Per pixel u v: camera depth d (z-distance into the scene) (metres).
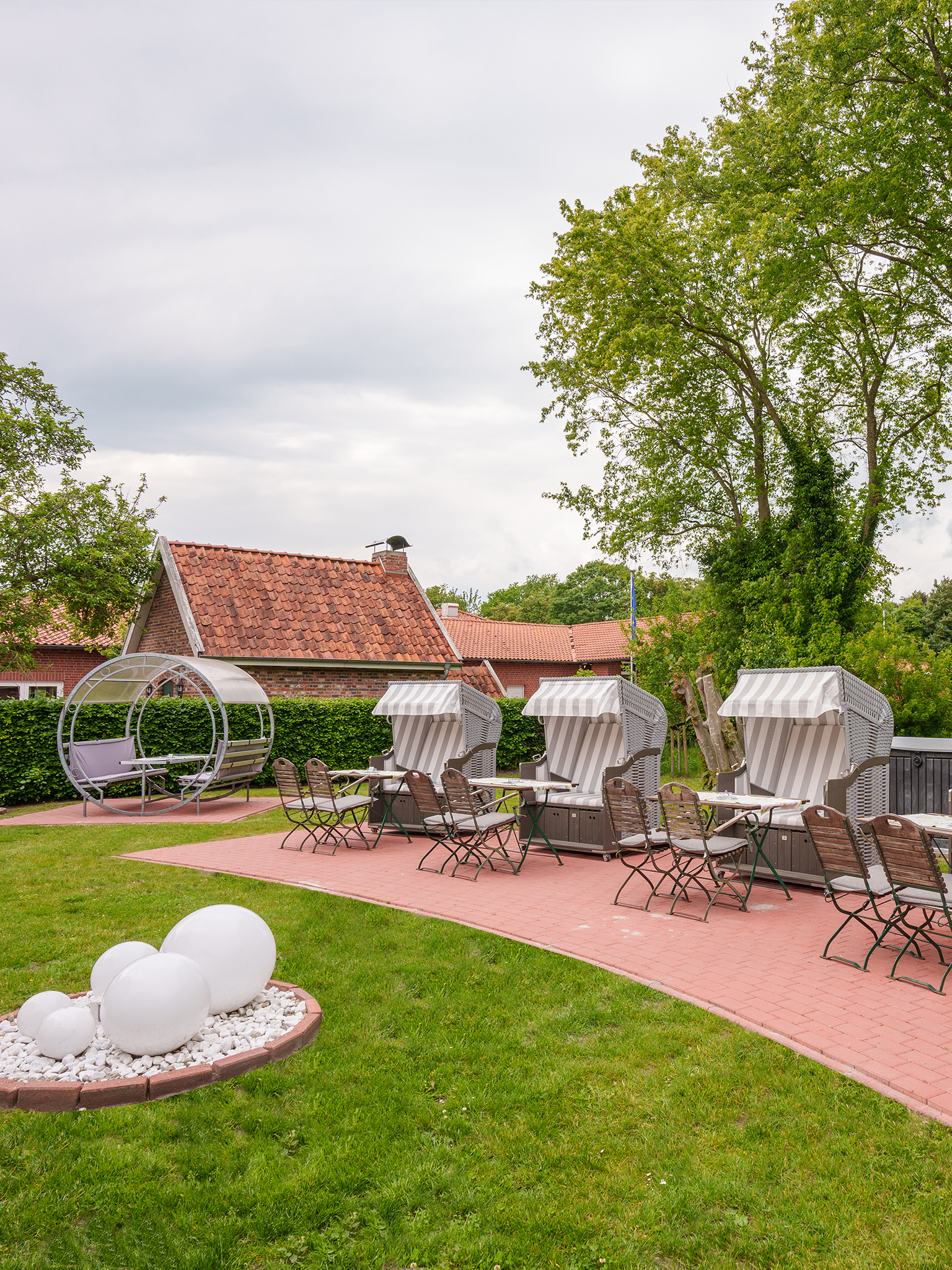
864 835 8.55
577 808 11.01
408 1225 3.49
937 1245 3.34
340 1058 4.97
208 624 18.44
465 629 44.50
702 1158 3.96
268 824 13.60
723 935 7.42
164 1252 3.34
